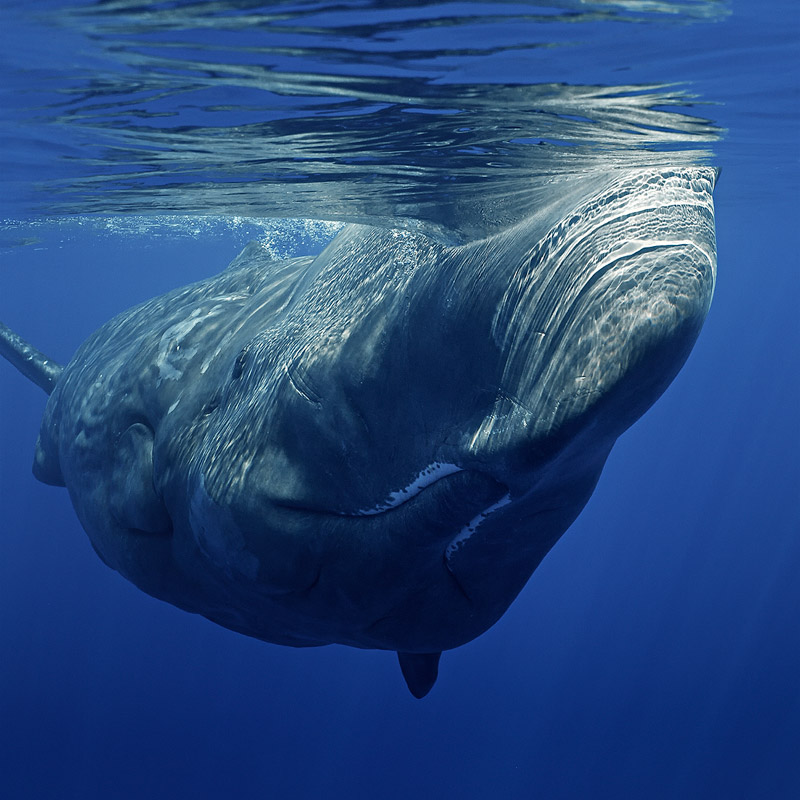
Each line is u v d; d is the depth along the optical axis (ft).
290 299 19.48
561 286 11.32
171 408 19.74
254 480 15.69
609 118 18.92
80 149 24.26
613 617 151.43
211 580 18.07
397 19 13.56
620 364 10.17
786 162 39.09
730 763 116.26
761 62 17.79
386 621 15.51
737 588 154.81
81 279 174.91
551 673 135.44
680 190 11.79
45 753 107.65
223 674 122.93
